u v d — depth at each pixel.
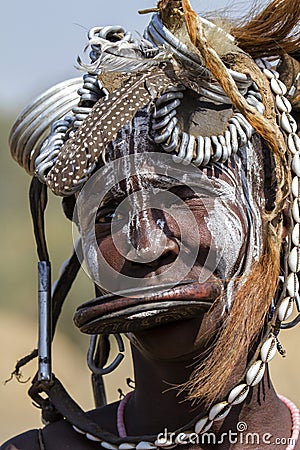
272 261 4.04
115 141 4.02
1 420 14.62
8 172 27.66
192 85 4.02
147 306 3.80
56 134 4.22
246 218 4.11
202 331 3.96
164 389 4.25
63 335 17.33
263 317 4.10
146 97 3.95
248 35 4.53
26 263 22.34
